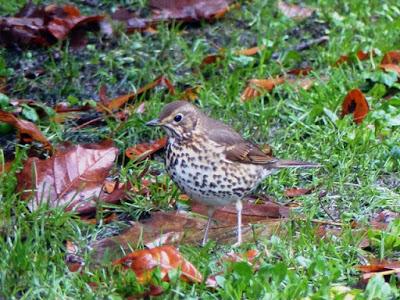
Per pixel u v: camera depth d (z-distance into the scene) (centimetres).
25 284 895
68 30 1520
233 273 903
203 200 1030
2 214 1001
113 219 1069
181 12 1602
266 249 973
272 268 903
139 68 1455
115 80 1426
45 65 1460
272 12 1633
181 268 904
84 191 1073
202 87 1365
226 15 1620
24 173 1075
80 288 890
